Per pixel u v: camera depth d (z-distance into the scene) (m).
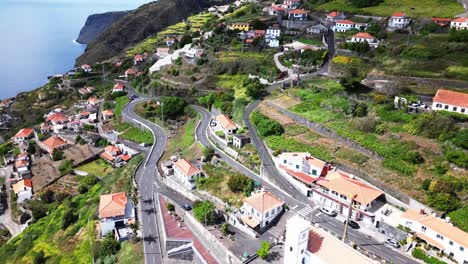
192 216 77.50
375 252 61.12
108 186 103.25
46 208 108.25
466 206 64.69
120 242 76.38
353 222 68.94
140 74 194.00
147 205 87.00
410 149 79.00
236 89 134.00
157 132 130.88
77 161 128.38
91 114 161.38
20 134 157.50
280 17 185.12
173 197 88.50
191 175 88.44
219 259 66.44
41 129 158.50
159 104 144.75
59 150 138.00
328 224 69.06
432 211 65.62
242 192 80.69
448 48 115.62
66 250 80.69
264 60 147.12
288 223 56.19
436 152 76.81
